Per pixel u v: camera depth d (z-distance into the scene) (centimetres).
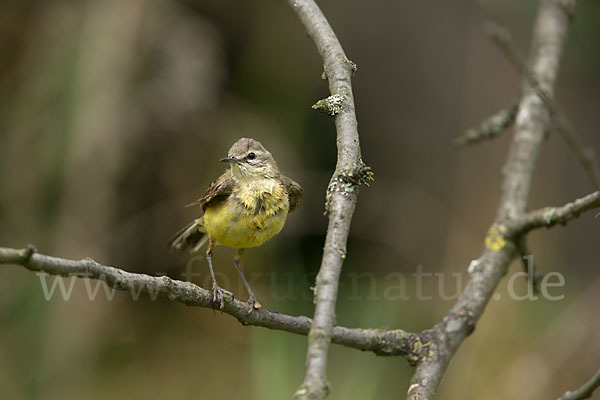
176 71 1387
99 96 1356
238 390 1262
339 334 556
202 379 1281
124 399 1246
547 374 1176
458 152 1488
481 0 1376
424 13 1672
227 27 1544
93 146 1351
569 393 543
